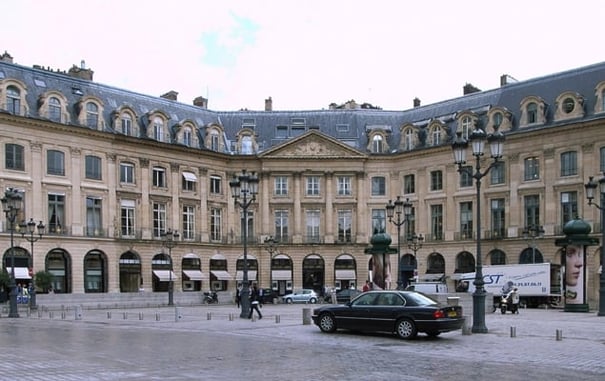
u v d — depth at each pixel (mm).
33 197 50562
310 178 65125
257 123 67375
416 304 20766
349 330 22969
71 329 25094
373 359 16094
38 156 51125
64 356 16297
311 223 65062
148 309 43625
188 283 61031
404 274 63688
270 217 64562
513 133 55938
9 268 49094
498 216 57656
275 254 64250
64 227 52438
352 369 14445
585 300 37000
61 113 52719
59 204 52438
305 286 64500
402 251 63719
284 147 64500
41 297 43312
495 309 38250
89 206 54438
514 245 55812
